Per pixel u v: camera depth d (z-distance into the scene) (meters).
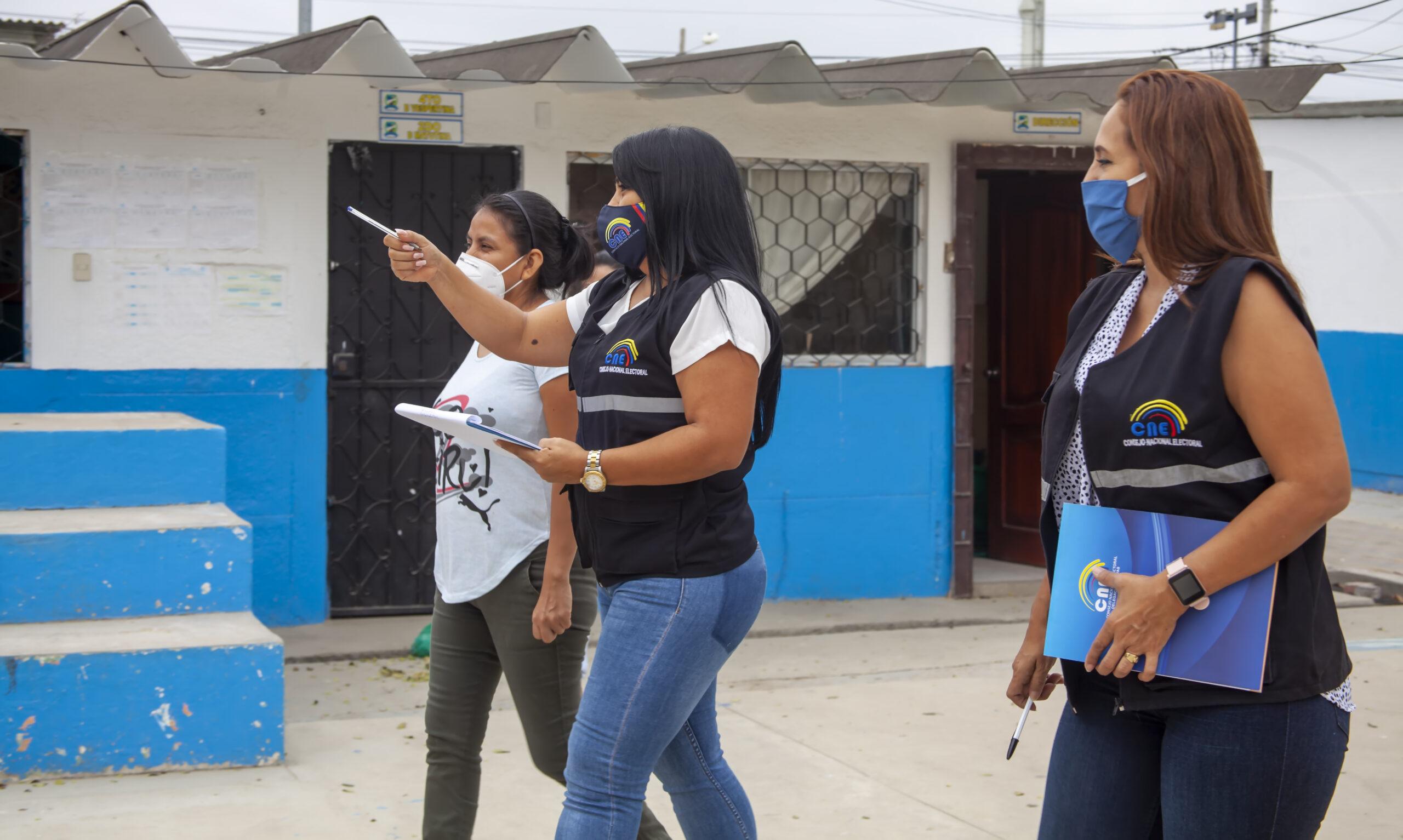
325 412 6.25
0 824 3.58
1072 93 6.34
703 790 2.61
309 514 6.26
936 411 7.12
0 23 10.51
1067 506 1.98
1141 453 1.90
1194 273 1.90
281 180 6.11
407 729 4.69
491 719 4.88
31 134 5.77
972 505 7.24
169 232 5.98
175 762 4.08
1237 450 1.85
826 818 3.85
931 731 4.74
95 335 5.92
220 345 6.09
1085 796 2.08
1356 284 11.95
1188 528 1.86
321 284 6.20
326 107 6.14
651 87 5.93
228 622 4.40
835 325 7.07
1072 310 2.18
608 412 2.32
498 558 2.85
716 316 2.22
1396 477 11.56
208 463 4.99
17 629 4.23
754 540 2.41
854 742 4.61
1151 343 1.92
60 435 4.79
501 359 2.95
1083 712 2.10
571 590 2.80
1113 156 1.98
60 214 5.83
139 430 4.89
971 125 7.07
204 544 4.47
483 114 6.34
